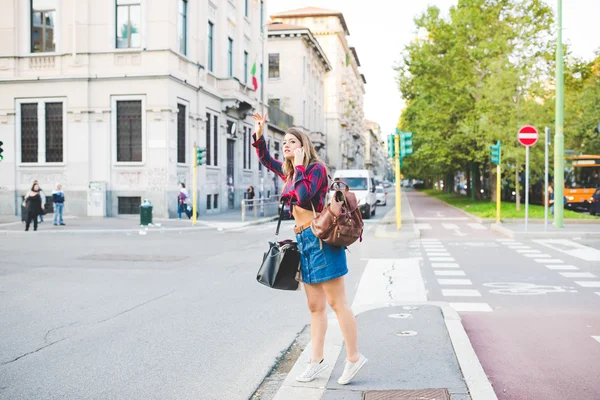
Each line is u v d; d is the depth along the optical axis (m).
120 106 26.33
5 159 27.14
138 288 9.23
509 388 4.37
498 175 22.59
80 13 26.28
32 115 27.00
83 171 26.44
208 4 31.22
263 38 43.00
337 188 4.37
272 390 4.51
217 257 13.42
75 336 6.18
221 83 33.12
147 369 5.02
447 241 16.59
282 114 49.69
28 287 9.32
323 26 79.75
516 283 9.30
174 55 26.52
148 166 25.98
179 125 27.61
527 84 29.03
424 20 36.62
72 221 24.19
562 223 19.03
